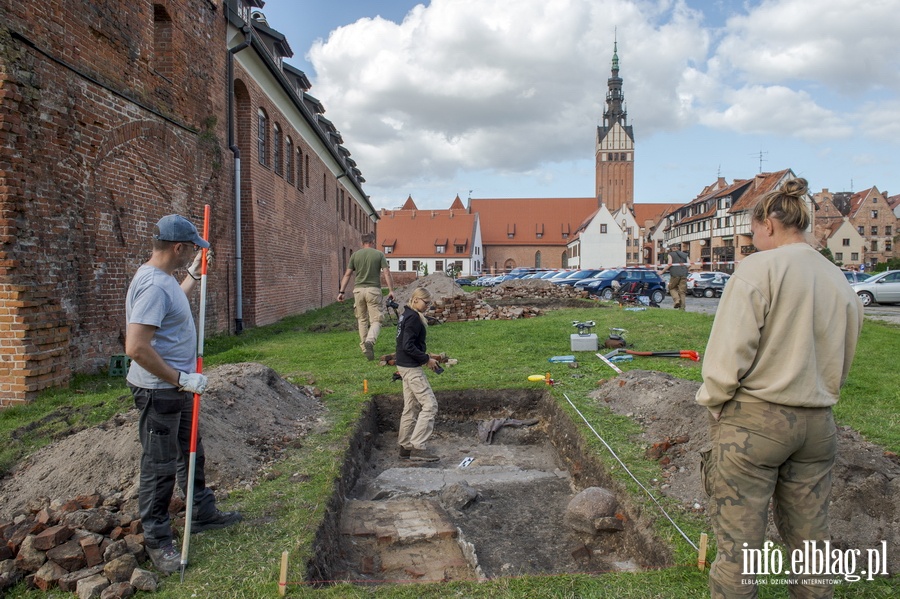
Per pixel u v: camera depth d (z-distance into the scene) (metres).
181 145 11.20
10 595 3.01
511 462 6.35
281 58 22.06
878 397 6.21
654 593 2.97
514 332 11.91
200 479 3.63
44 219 7.12
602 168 101.50
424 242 85.69
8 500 4.00
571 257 90.19
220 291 13.38
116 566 3.07
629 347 10.10
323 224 26.56
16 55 6.64
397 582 3.70
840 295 2.38
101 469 4.17
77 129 7.86
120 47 9.05
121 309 8.97
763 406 2.37
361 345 9.58
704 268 64.75
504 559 4.09
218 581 3.10
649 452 4.95
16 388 6.56
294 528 3.67
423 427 6.39
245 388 6.01
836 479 3.71
